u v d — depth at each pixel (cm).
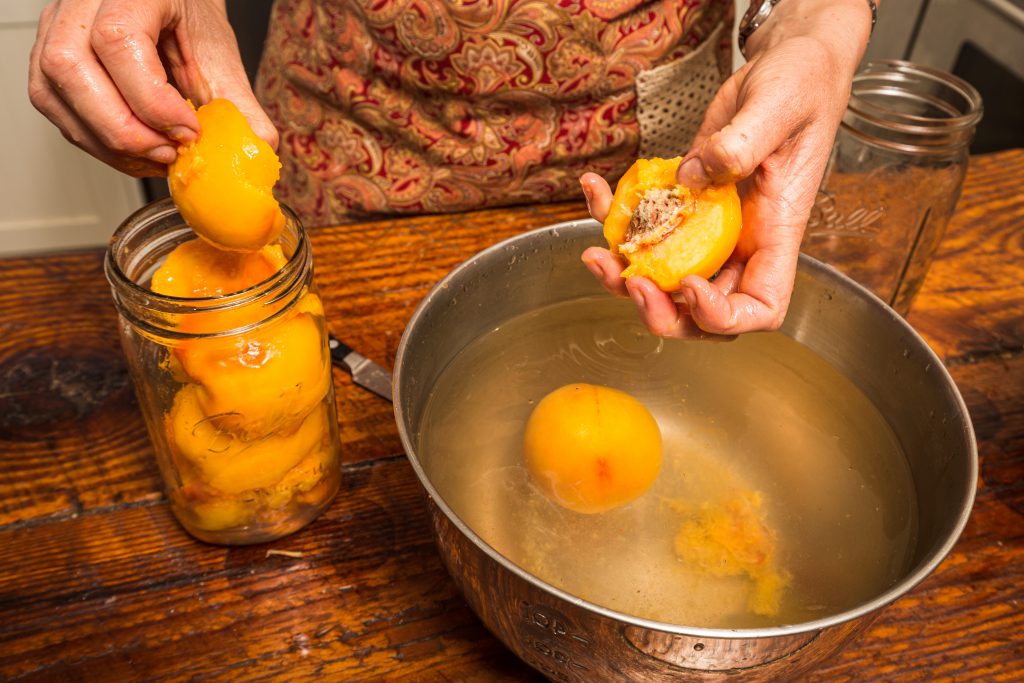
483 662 51
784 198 51
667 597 48
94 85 45
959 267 72
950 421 49
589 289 60
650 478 52
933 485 49
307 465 52
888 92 67
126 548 54
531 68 69
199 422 49
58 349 63
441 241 70
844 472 54
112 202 125
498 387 57
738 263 53
